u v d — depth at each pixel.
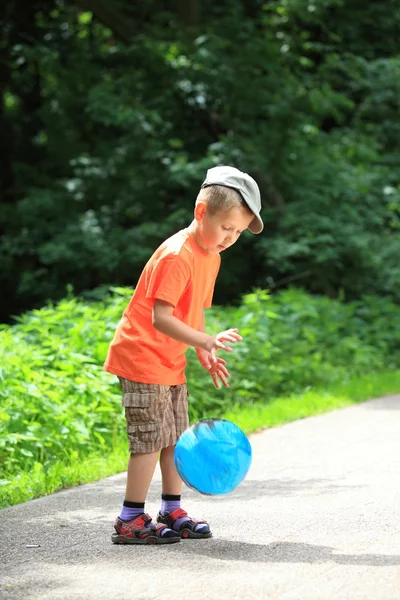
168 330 9.64
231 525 10.65
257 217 9.87
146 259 35.03
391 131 41.50
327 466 14.22
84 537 10.27
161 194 37.69
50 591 8.31
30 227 37.53
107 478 13.87
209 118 38.25
